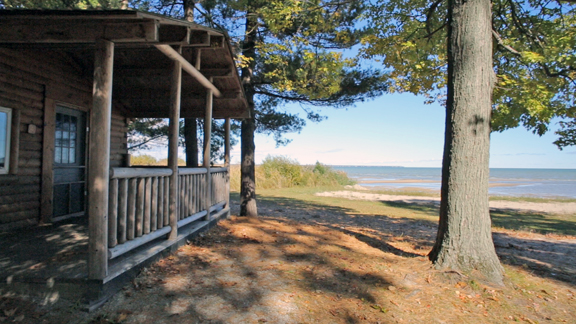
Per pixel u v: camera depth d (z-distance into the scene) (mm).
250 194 9438
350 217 11680
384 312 3732
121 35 3287
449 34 5152
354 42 8891
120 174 3566
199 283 4035
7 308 3133
